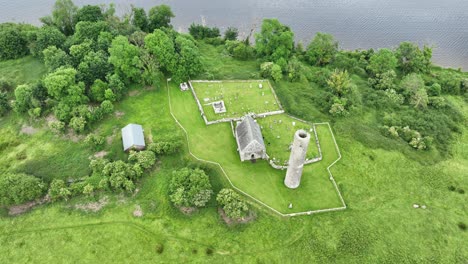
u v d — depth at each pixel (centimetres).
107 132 8825
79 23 10900
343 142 8850
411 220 7300
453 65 12812
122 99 9700
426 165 8481
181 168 8025
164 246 6750
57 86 8725
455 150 9031
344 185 7919
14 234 6919
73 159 8219
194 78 10456
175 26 13925
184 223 7075
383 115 9862
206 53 12106
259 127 8881
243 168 8106
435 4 15775
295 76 10750
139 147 8275
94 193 7519
